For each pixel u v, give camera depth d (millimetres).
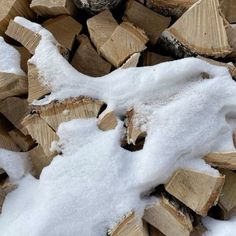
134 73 1525
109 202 1457
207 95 1473
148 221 1495
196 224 1512
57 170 1499
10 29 1592
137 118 1488
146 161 1438
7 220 1530
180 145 1433
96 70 1635
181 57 1651
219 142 1467
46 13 1702
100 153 1484
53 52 1553
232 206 1511
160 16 1646
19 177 1602
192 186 1428
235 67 1556
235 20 1654
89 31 1624
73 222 1459
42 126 1549
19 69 1604
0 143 1631
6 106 1659
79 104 1521
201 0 1553
